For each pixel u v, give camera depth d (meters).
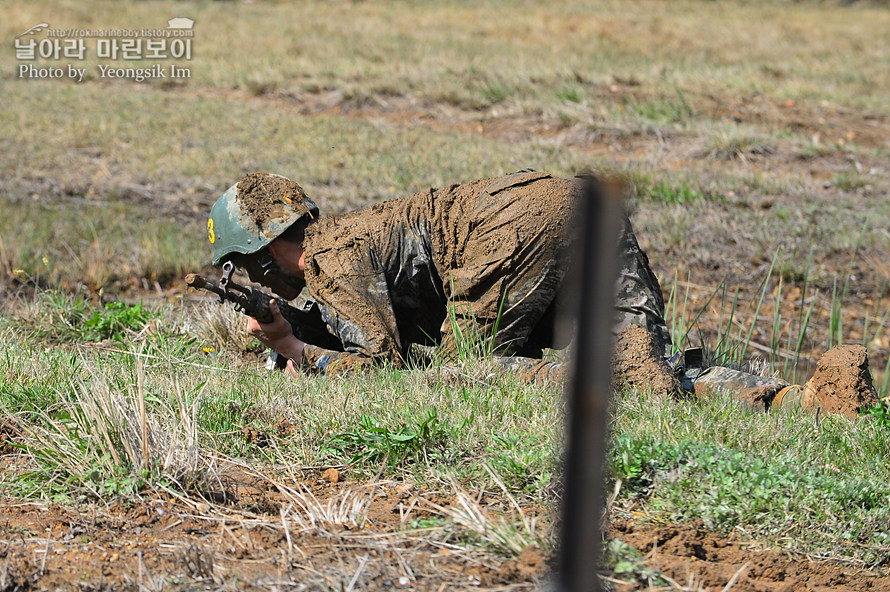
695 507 12.08
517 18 97.56
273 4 103.50
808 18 104.56
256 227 18.34
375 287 17.67
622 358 16.38
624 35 88.69
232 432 14.57
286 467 13.70
